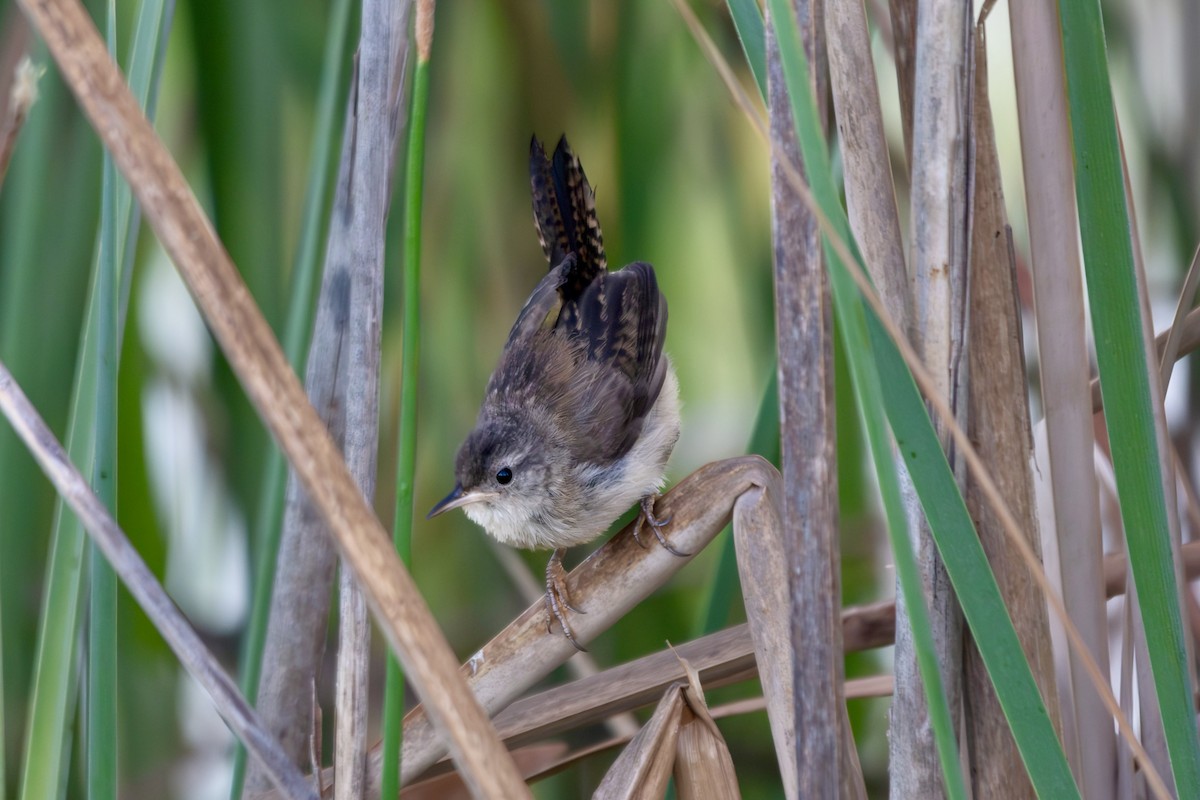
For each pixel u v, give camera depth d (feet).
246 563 16.11
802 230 15.64
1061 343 15.72
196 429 16.25
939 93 15.69
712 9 16.24
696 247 16.43
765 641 15.76
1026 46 15.71
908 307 15.70
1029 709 14.60
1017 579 15.71
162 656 16.19
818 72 15.65
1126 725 14.42
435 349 16.28
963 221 15.69
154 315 16.29
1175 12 16.20
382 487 16.26
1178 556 15.71
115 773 15.70
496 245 16.30
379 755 15.83
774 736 15.76
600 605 15.83
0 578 15.98
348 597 15.72
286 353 15.88
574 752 15.98
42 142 15.96
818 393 15.64
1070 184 15.72
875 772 16.22
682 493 15.84
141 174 12.43
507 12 16.25
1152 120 16.21
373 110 15.75
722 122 16.29
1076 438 15.74
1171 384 16.15
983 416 15.72
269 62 16.11
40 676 15.71
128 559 15.05
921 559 15.70
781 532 15.79
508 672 15.84
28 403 15.14
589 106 16.26
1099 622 15.74
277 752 15.30
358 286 15.74
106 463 15.70
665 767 15.75
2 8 15.99
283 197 16.12
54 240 16.02
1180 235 16.19
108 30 15.75
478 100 16.28
